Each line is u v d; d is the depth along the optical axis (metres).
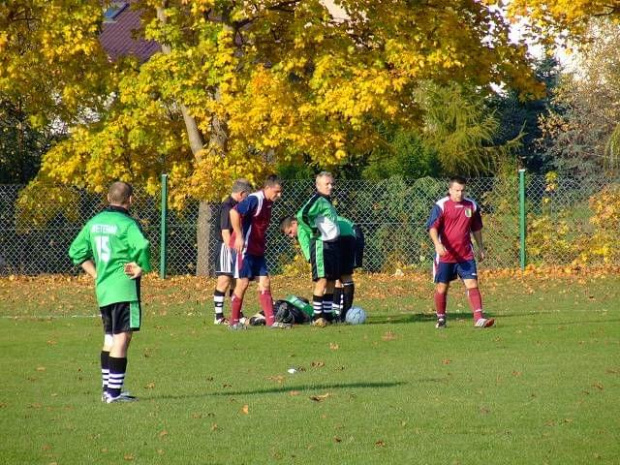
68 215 95.94
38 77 95.75
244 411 32.81
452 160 142.25
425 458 26.58
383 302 70.88
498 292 76.12
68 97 94.25
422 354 46.22
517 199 91.62
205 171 90.19
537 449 27.45
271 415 32.22
